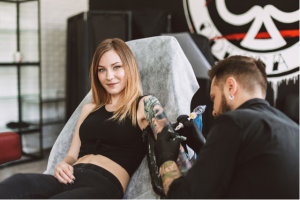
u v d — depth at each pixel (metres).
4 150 1.58
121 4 4.41
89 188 1.13
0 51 3.68
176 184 0.88
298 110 2.75
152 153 1.29
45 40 4.08
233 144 0.79
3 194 1.00
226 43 3.42
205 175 0.80
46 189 1.15
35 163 3.40
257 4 3.13
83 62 3.51
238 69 0.91
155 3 4.02
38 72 3.84
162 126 1.22
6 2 3.68
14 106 3.83
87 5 4.59
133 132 1.34
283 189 0.78
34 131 3.54
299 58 2.91
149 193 1.25
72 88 3.82
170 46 1.53
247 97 0.91
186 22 3.74
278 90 3.08
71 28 3.82
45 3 4.05
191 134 1.21
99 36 3.48
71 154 1.48
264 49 3.14
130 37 3.52
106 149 1.31
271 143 0.77
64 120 4.29
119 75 1.41
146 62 1.58
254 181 0.79
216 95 0.96
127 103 1.38
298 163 0.80
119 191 1.22
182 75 1.51
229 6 3.34
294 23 2.91
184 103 1.46
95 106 1.52
